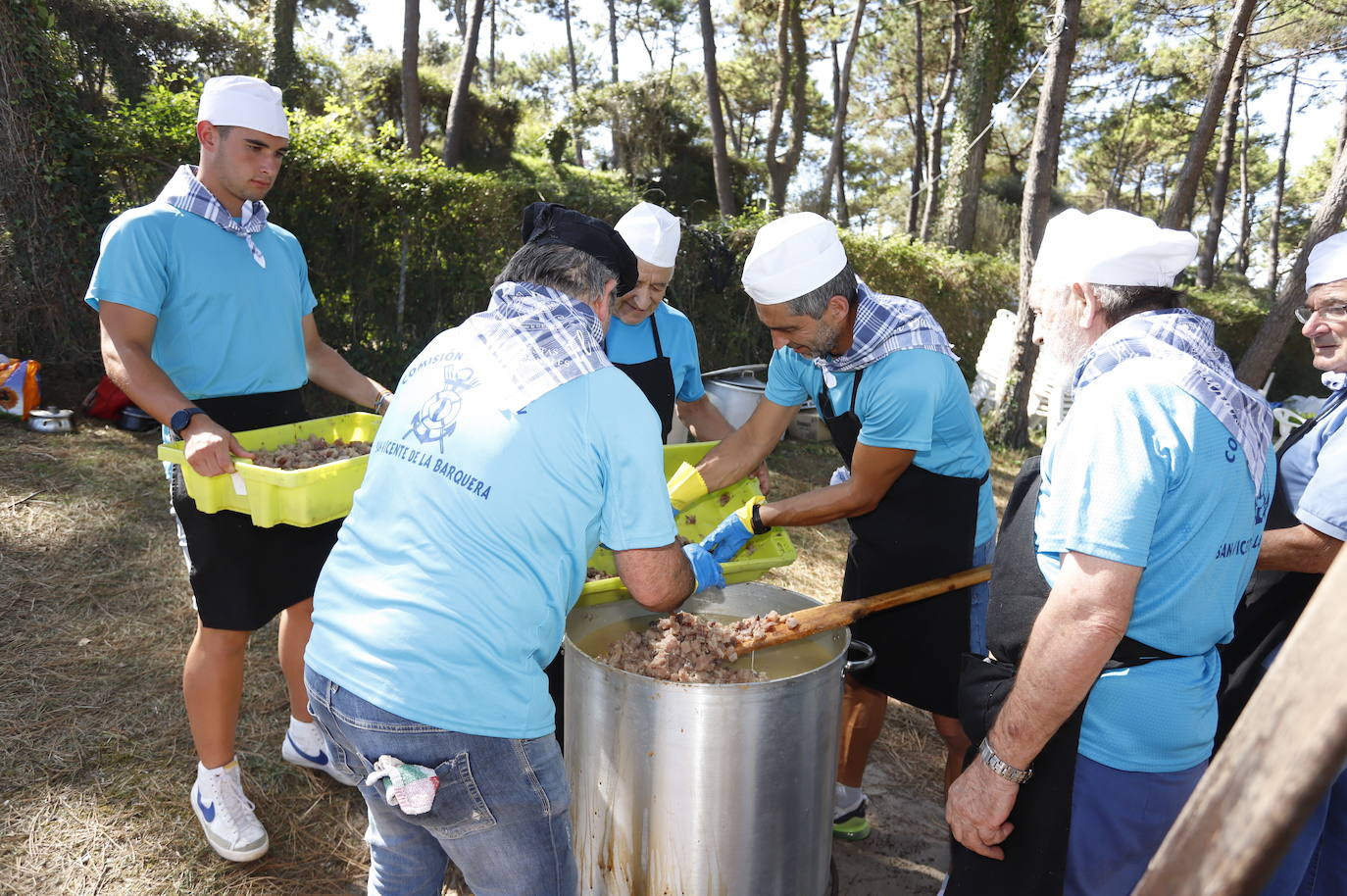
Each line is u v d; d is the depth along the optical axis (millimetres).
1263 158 34656
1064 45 8180
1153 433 1413
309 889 2389
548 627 1569
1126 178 36906
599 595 2262
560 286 1603
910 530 2488
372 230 7250
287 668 2707
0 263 6035
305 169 6848
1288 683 478
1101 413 1432
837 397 2455
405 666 1463
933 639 2518
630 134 23875
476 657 1477
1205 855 514
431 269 7516
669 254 2670
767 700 1842
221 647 2340
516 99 22828
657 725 1865
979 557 2613
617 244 1648
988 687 1771
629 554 1580
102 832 2465
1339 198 7875
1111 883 1627
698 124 24453
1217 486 1447
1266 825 485
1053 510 1475
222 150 2324
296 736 2787
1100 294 1559
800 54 20094
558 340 1535
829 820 2105
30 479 4805
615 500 1561
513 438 1486
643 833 1942
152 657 3344
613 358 2838
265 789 2715
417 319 7586
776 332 2338
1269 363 8367
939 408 2340
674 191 23641
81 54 14906
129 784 2656
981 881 1691
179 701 3082
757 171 25484
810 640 2311
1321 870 2098
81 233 6297
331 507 2152
